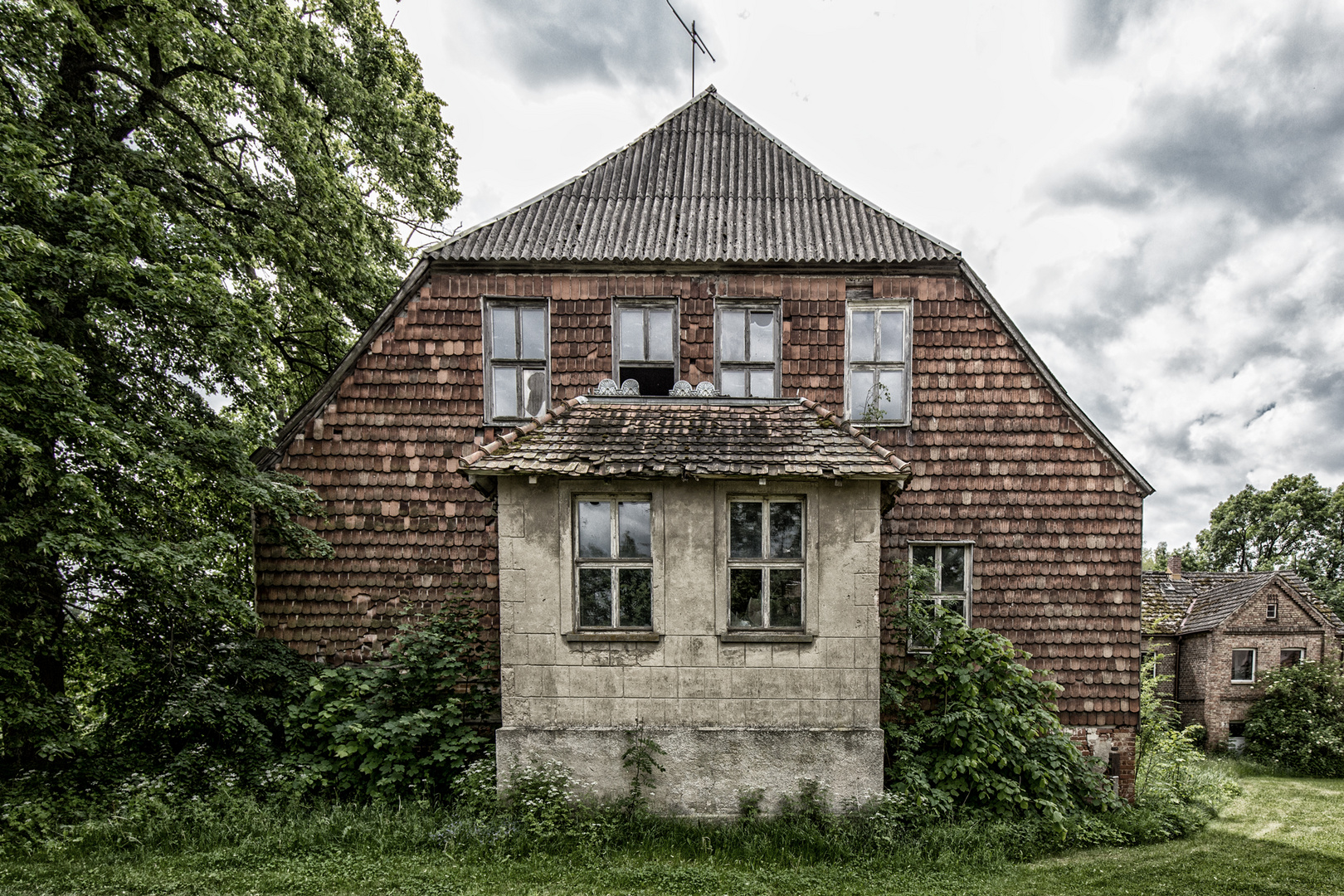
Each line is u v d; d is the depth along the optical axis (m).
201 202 8.43
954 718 6.55
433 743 6.68
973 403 8.27
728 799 5.86
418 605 7.90
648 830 5.63
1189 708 21.17
